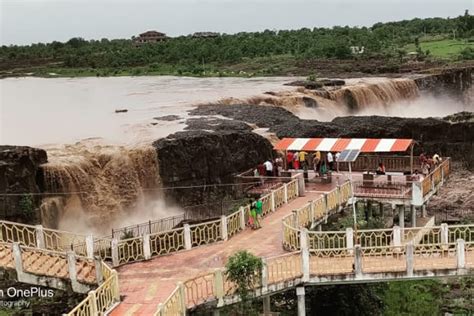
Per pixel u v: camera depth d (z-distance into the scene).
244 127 44.81
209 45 124.25
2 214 30.22
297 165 37.41
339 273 21.80
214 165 39.59
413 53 116.62
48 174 32.91
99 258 20.62
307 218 27.22
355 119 52.00
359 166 38.78
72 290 21.02
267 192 33.56
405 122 51.47
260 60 116.38
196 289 19.95
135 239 23.84
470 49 109.50
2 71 119.81
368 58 110.06
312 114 61.53
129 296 20.38
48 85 91.12
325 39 132.62
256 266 20.44
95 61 123.38
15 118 53.88
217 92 71.25
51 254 22.55
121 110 56.44
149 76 104.81
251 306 26.11
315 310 25.88
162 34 172.38
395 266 22.20
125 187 36.28
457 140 52.03
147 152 37.16
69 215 33.53
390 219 37.78
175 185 38.19
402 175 36.06
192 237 25.38
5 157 30.84
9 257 22.11
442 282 30.33
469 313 27.38
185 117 50.38
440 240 25.33
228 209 35.41
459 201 47.44
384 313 26.64
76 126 48.03
